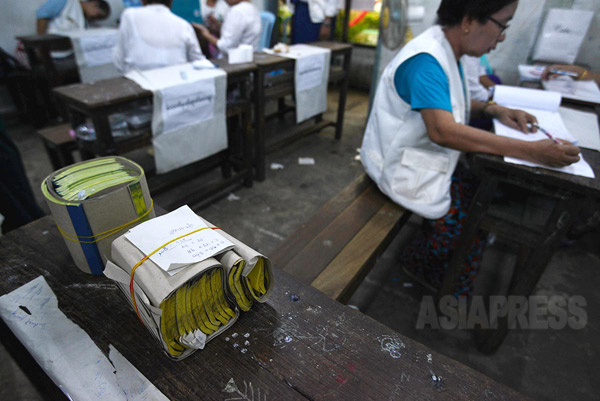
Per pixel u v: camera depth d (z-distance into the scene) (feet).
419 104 4.37
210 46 12.00
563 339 5.71
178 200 7.79
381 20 7.38
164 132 6.61
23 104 12.89
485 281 6.80
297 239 4.65
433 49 4.37
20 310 2.19
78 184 2.30
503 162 4.07
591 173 3.91
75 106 5.80
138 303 1.88
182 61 8.93
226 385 1.80
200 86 6.82
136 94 5.89
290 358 1.94
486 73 8.02
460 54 4.66
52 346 1.99
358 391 1.78
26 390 4.36
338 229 4.85
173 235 2.00
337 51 10.94
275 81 9.57
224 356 1.94
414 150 4.88
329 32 12.54
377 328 2.13
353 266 4.19
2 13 12.35
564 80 7.01
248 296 2.17
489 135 4.14
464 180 5.53
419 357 1.96
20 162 5.57
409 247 6.75
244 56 8.28
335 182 10.00
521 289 4.83
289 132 13.12
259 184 9.80
